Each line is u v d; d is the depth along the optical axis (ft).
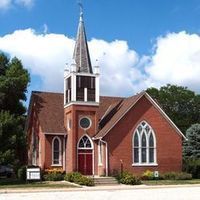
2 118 155.02
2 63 173.78
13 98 169.27
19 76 167.73
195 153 225.76
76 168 165.99
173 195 108.06
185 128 303.48
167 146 173.68
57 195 110.32
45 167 168.55
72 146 166.81
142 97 171.83
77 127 168.96
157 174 164.14
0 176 190.60
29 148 189.57
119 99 194.59
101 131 169.68
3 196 108.88
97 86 173.58
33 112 186.19
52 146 170.91
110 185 146.61
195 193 113.91
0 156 149.69
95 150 170.71
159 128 173.37
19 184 144.46
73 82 170.30
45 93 187.01
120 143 166.81
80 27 181.27
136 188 134.00
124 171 163.32
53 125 173.88
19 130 158.40
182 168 176.35
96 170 169.58
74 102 169.17
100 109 186.60
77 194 113.19
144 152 170.40
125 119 168.66
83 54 177.68
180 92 309.01
